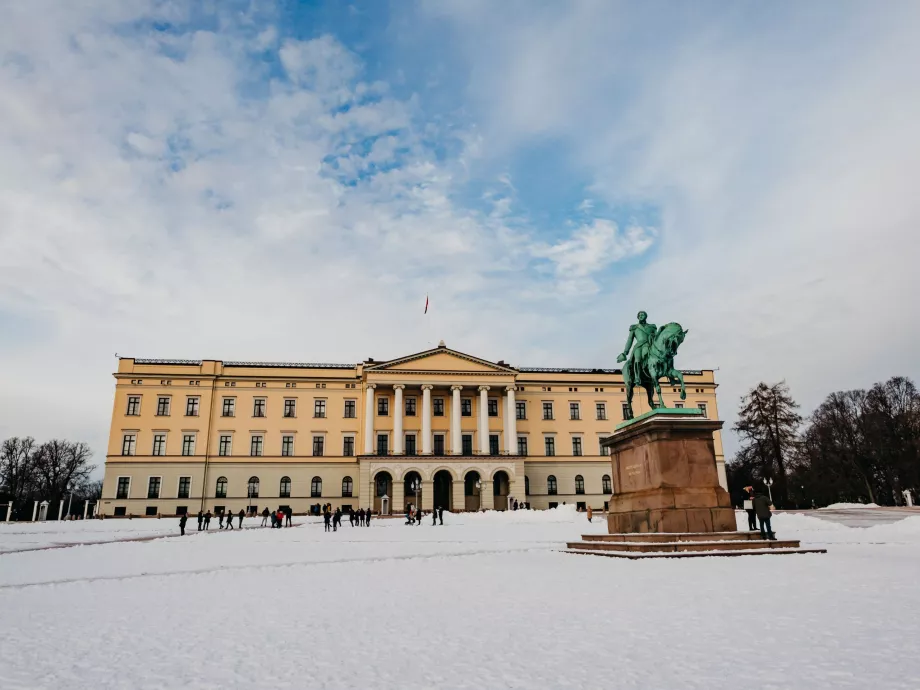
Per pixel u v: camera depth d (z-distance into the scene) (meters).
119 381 84.75
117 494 81.50
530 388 93.69
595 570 16.80
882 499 89.56
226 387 87.19
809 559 18.05
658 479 21.02
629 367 24.45
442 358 88.38
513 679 7.14
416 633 9.69
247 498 84.06
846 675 6.92
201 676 7.61
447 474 89.56
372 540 35.06
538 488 90.56
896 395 91.81
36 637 9.95
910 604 10.80
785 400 87.31
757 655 7.82
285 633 9.95
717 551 19.25
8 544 35.09
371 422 85.44
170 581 17.45
